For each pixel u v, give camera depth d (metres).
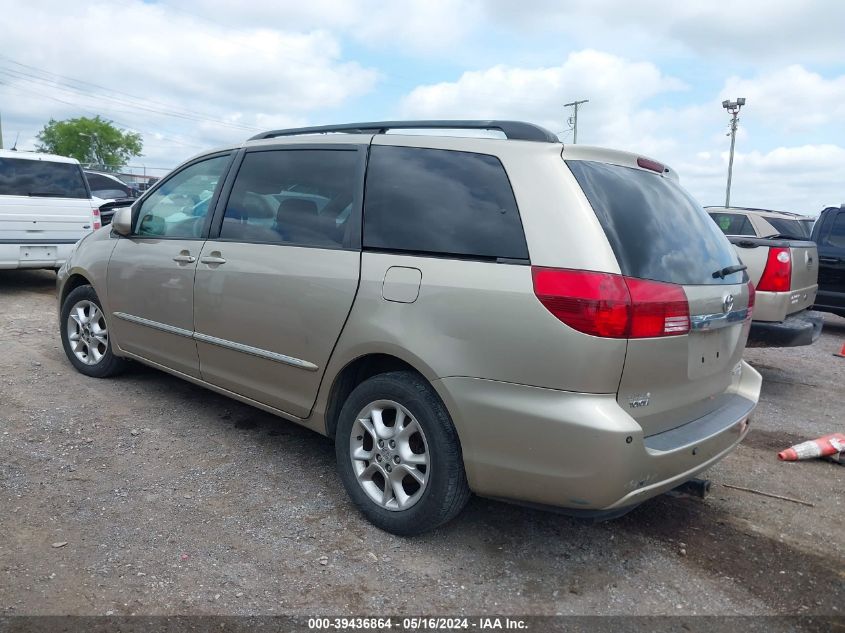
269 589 2.79
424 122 3.42
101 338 5.28
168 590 2.75
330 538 3.20
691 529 3.51
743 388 3.72
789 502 3.90
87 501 3.44
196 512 3.38
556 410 2.66
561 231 2.75
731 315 3.23
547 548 3.24
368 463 3.33
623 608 2.80
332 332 3.36
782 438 5.04
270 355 3.71
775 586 3.02
